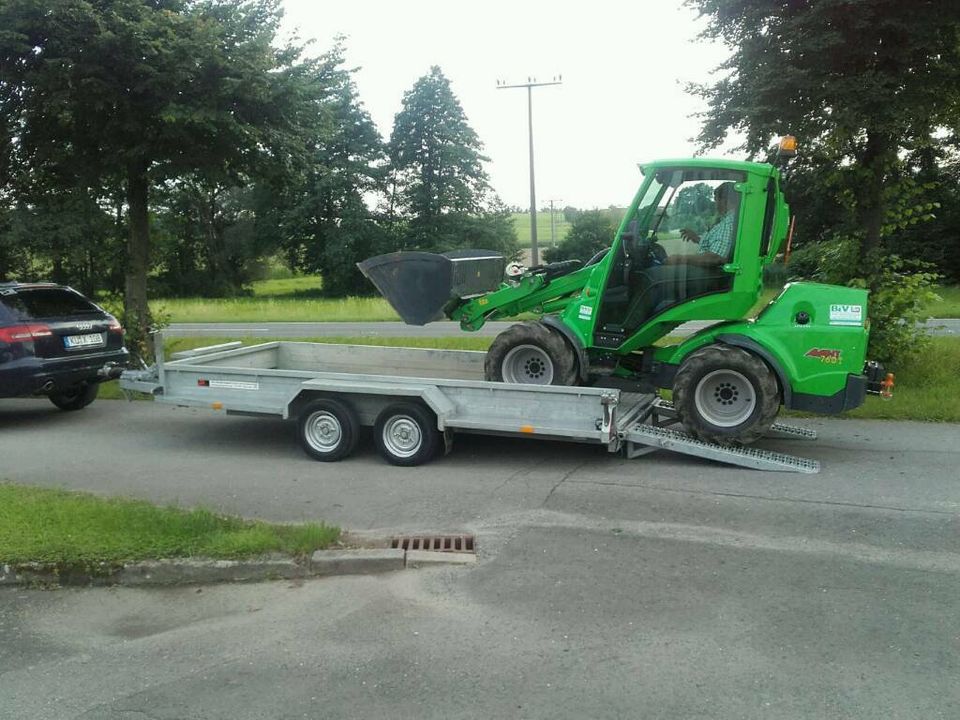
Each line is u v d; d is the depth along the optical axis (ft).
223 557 16.87
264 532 17.88
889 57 32.35
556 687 12.35
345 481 23.56
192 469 25.26
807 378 23.84
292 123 41.16
